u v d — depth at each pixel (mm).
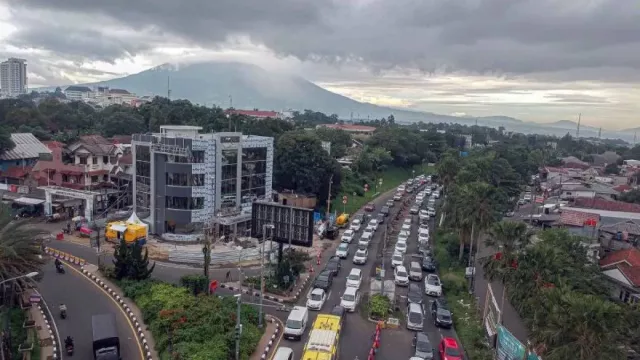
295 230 55406
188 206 70625
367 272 63375
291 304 50594
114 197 84500
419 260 67438
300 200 93438
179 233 71125
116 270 51844
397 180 151250
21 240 41656
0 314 38562
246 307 46031
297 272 57219
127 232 65125
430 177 157375
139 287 49062
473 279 56938
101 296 48844
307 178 97000
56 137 115562
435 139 192375
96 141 90875
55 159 85062
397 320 47500
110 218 75125
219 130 125875
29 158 92438
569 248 50250
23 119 122688
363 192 121875
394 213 103375
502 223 43562
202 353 36000
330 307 50188
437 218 94500
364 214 97625
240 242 70312
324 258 68812
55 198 78562
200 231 71562
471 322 47875
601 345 27281
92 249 63031
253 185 81312
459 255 68062
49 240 64812
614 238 65750
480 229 60688
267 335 42375
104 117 142125
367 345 42281
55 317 43500
